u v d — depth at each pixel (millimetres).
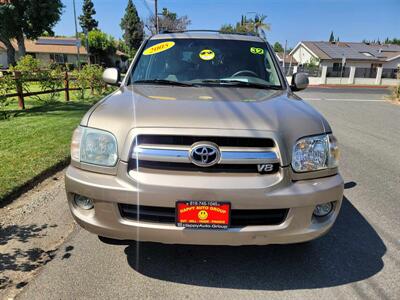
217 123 2340
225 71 3729
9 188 4090
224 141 2312
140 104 2633
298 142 2418
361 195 4473
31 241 3158
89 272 2729
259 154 2316
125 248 3072
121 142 2361
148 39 4156
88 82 14562
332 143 2562
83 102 12609
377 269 2861
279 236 2414
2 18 33969
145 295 2492
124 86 3451
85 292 2500
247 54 3936
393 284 2676
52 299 2416
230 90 3250
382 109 14625
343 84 39219
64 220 3570
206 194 2271
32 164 4973
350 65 44688
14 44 53875
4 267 2760
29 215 3658
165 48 3951
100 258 2920
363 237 3377
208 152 2275
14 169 4734
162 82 3508
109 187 2354
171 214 2365
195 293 2529
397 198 4391
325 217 2580
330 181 2508
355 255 3061
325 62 44406
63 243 3137
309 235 2479
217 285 2625
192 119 2361
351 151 6848
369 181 5031
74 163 2555
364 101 18406
